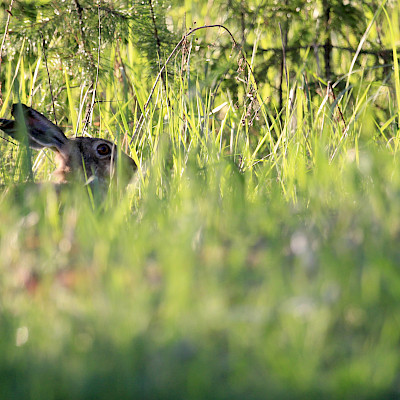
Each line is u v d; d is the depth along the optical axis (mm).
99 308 4680
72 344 4297
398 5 15789
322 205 7113
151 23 14281
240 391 3795
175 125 11672
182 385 3871
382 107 14906
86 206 7074
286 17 15234
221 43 15352
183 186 8539
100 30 13539
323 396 3746
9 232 6488
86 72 13852
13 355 4184
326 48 15227
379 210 6273
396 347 4176
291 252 5676
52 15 13906
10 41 13734
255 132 13812
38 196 7770
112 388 3883
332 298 4586
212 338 4352
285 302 4613
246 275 5207
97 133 14422
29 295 5172
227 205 7445
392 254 5293
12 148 11992
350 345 4227
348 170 8109
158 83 13891
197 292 4871
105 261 5543
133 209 9320
